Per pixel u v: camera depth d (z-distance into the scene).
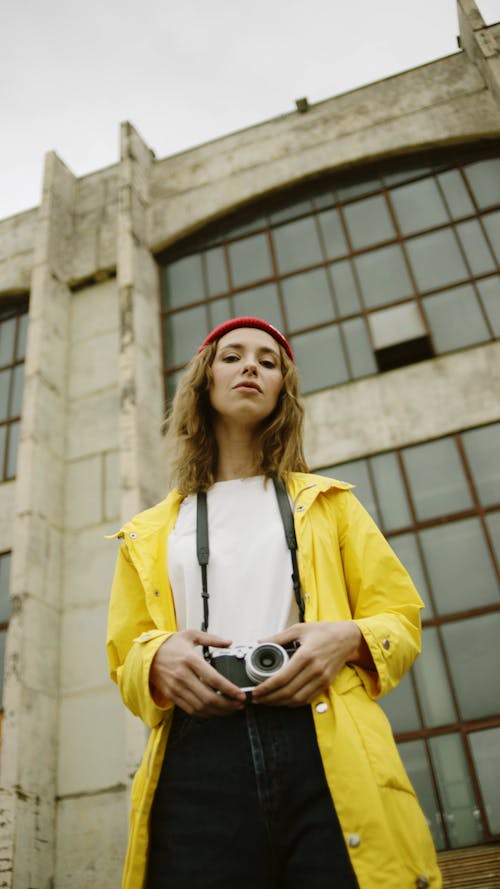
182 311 9.12
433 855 1.36
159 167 10.41
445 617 6.06
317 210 9.18
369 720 1.46
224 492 2.00
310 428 7.53
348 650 1.48
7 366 10.09
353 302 8.25
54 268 9.70
